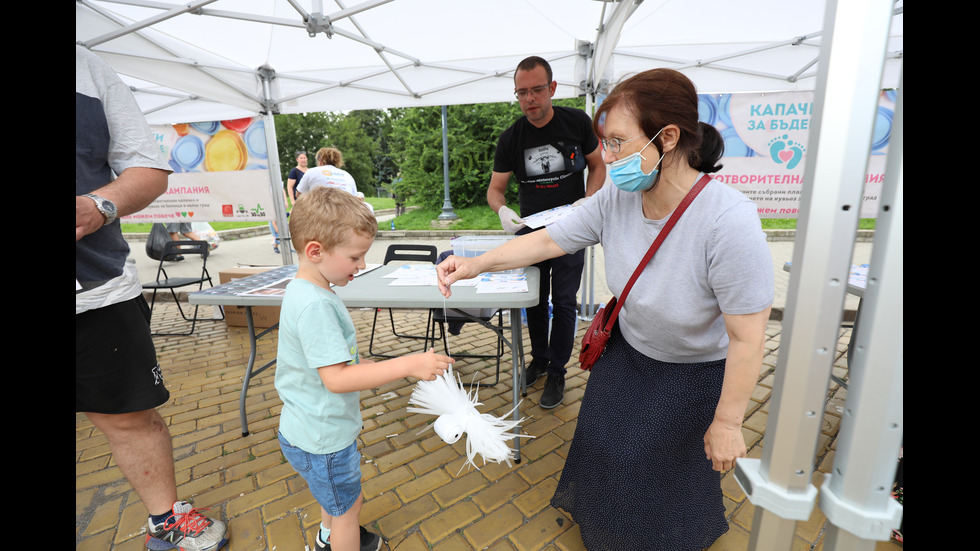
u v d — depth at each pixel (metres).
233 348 3.86
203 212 4.74
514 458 2.15
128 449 1.56
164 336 4.19
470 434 1.16
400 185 17.12
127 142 1.44
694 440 1.38
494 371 3.21
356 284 2.33
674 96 1.10
